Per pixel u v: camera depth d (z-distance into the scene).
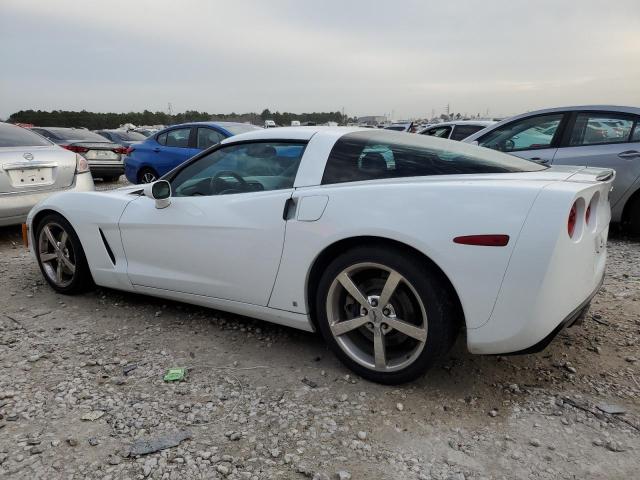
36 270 4.86
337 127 3.17
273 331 3.37
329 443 2.18
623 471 1.99
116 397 2.56
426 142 3.05
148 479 1.96
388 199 2.47
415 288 2.41
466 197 2.31
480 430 2.26
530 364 2.86
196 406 2.47
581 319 2.76
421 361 2.46
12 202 5.71
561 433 2.23
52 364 2.92
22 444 2.18
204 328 3.43
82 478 1.97
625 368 2.81
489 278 2.23
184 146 8.87
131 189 4.06
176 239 3.31
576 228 2.31
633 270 4.66
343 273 2.62
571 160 5.81
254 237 2.93
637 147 5.48
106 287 4.14
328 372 2.80
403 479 1.96
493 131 6.52
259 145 3.15
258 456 2.10
